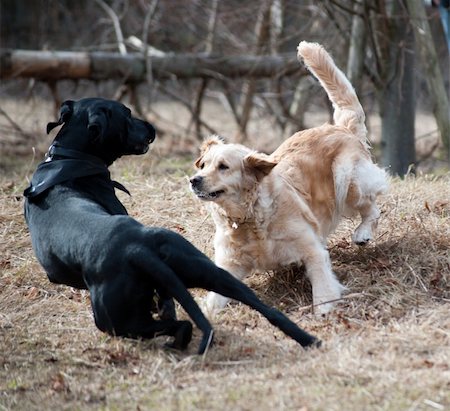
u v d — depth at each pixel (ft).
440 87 51.31
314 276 29.71
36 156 62.69
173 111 88.28
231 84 72.23
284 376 22.99
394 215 36.65
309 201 31.99
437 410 20.42
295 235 29.99
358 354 24.06
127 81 67.92
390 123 56.65
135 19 77.20
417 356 23.90
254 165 29.48
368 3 53.57
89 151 29.45
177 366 24.39
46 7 94.22
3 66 63.05
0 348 27.20
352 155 33.40
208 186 29.32
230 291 25.17
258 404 21.21
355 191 33.19
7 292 32.48
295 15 73.51
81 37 87.97
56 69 64.64
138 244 25.14
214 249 34.45
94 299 25.84
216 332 27.30
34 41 94.63
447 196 38.93
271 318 25.11
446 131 51.49
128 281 25.04
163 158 60.03
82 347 26.86
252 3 75.00
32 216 28.25
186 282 25.53
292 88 74.64
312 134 33.71
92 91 88.43
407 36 56.08
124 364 25.35
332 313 28.43
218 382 22.98
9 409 22.58
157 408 21.57
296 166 32.17
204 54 69.26
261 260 30.60
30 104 83.71
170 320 25.90
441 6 40.29
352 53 56.08
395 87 56.13
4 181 47.55
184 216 38.47
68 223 26.73
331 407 20.68
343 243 34.76
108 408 21.89
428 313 27.37
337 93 35.81
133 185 44.16
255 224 29.99
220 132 78.95
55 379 24.35
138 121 30.63
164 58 67.62
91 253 25.57
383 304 28.81
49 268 27.68
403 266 31.48
